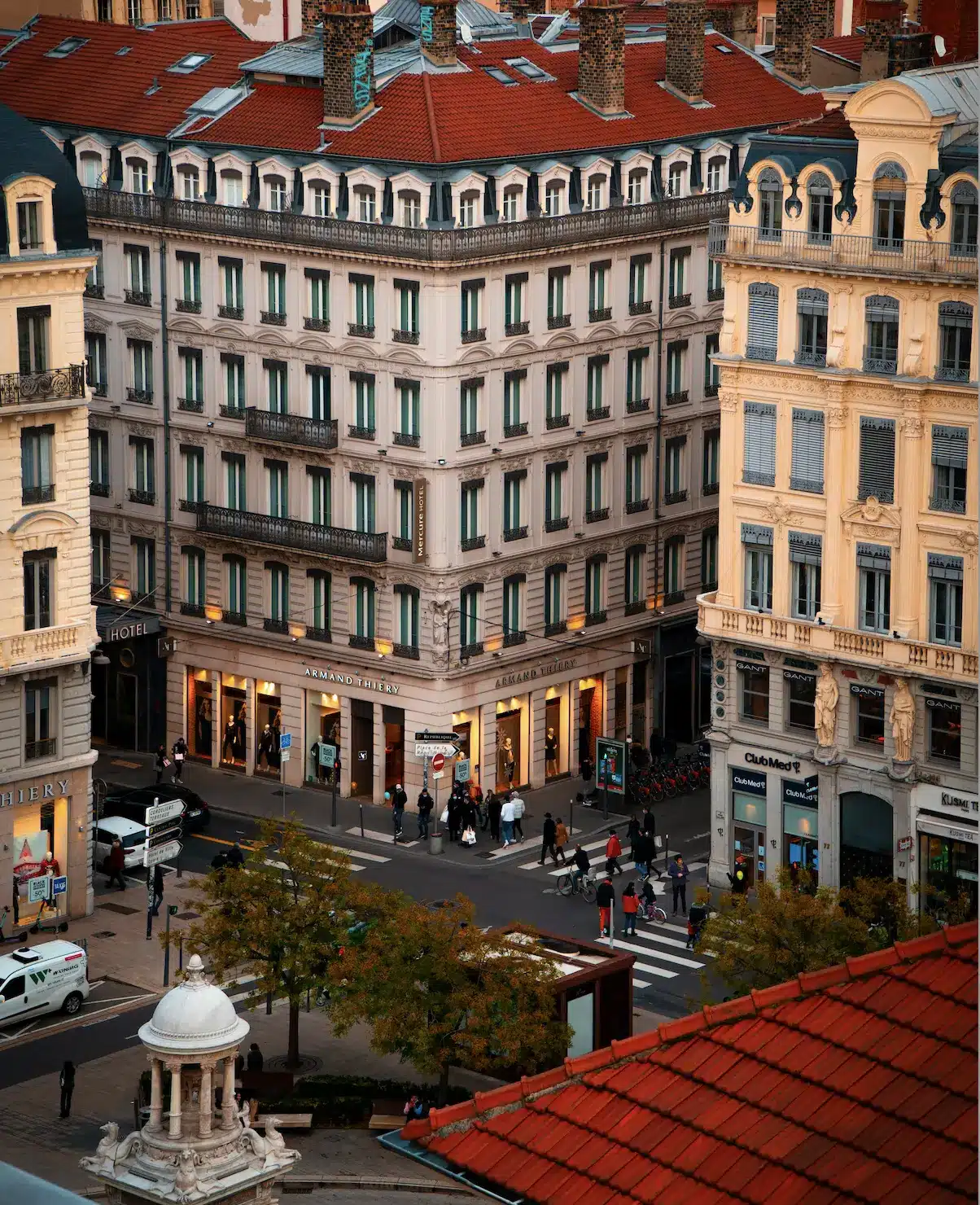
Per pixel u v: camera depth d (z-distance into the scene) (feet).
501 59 356.59
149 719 366.63
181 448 356.79
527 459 337.52
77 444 283.38
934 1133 99.19
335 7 373.40
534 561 341.41
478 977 226.79
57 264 276.21
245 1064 241.76
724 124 367.04
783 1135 101.91
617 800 340.39
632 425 354.13
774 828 294.25
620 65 352.49
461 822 323.57
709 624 295.07
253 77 356.18
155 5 458.91
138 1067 248.93
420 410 324.39
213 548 353.72
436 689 329.52
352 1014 224.12
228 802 342.85
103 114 364.79
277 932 234.79
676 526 365.40
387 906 235.61
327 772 346.74
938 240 266.98
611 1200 102.01
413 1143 109.81
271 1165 159.94
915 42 306.96
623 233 344.28
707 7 432.66
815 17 411.54
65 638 284.41
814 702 287.07
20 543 279.08
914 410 270.87
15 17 421.59
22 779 282.77
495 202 327.47
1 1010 256.52
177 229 348.38
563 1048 223.51
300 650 343.87
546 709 349.20
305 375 339.16
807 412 282.77
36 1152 225.76
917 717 276.82
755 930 227.81
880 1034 105.29
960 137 269.23
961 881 274.98
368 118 335.06
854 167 276.21
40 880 285.43
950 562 272.31
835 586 282.77
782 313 283.38
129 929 289.53
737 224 286.05
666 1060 108.47
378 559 329.52
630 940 287.28
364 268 327.67
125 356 361.30
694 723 372.79
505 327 330.13
